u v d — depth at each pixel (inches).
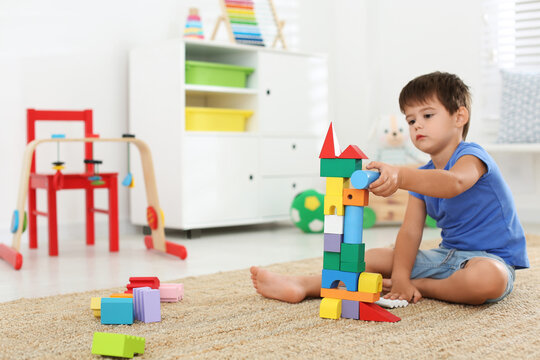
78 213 110.0
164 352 41.4
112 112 114.4
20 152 103.2
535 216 131.3
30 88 104.3
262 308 54.0
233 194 112.2
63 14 107.8
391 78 148.1
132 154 115.0
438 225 58.6
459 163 51.4
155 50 108.9
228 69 112.3
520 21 132.3
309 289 57.5
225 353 41.0
